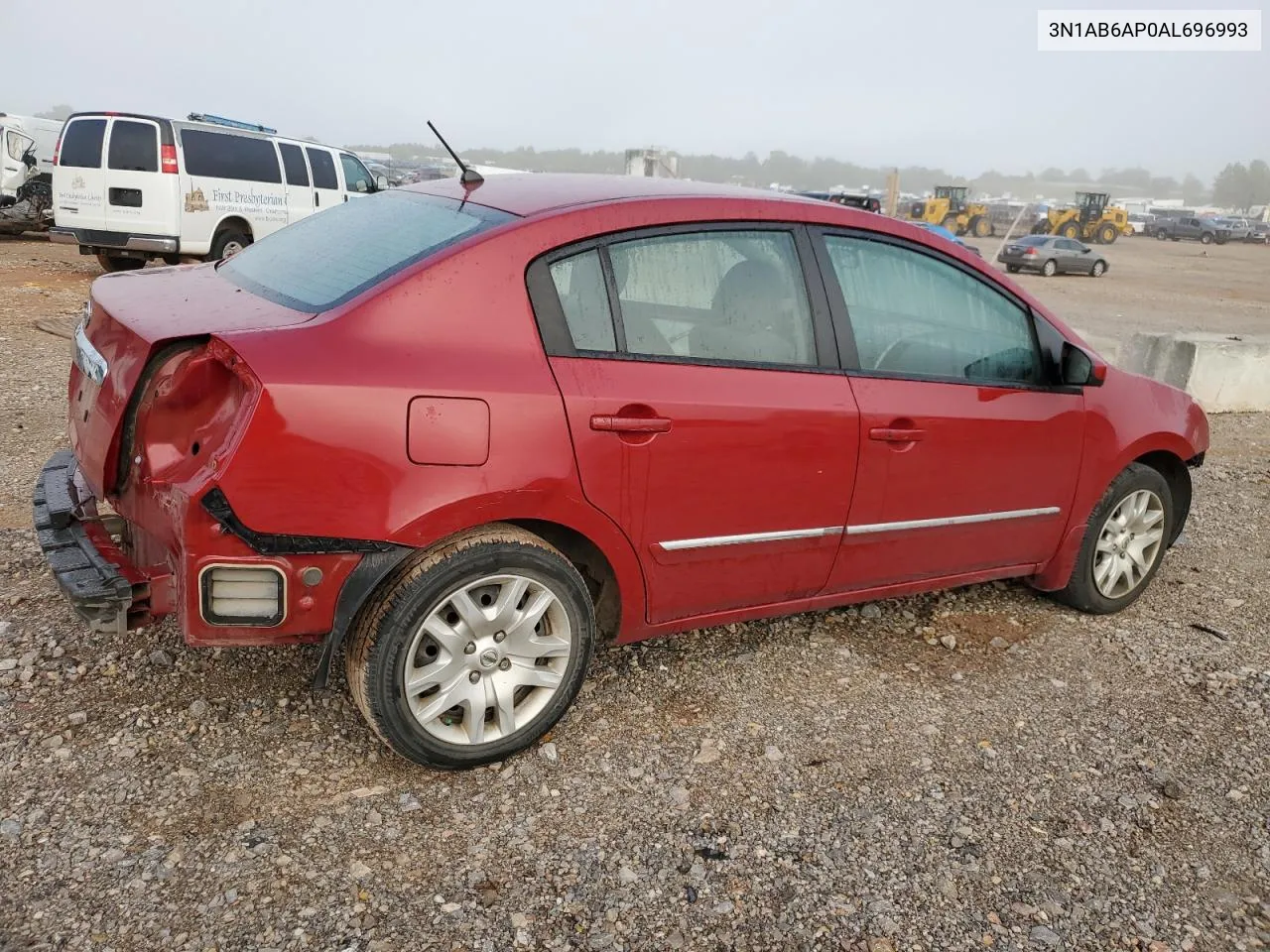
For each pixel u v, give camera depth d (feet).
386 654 8.79
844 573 11.76
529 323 9.20
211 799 8.88
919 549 12.22
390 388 8.39
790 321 10.82
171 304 9.52
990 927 8.20
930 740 10.94
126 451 9.00
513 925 7.79
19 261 47.24
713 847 8.88
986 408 12.16
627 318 9.78
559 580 9.52
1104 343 34.60
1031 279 98.68
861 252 11.46
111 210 41.24
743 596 11.15
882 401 11.26
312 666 11.17
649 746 10.36
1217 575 16.78
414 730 9.11
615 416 9.46
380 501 8.44
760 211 10.80
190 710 10.15
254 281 10.35
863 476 11.23
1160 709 12.00
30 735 9.50
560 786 9.57
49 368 24.59
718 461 10.14
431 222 10.13
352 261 9.77
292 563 8.34
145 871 7.94
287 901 7.79
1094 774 10.53
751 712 11.19
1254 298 86.84
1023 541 13.24
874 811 9.59
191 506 8.01
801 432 10.60
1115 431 13.62
